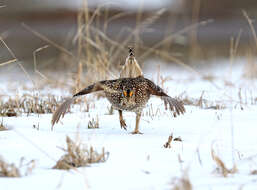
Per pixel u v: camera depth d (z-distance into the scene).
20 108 16.02
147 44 39.25
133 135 12.23
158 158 9.78
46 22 49.22
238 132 12.27
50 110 15.84
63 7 51.00
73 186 7.90
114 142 11.26
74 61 24.19
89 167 9.08
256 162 9.35
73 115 14.91
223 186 7.80
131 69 13.65
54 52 36.94
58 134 11.91
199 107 16.45
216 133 12.22
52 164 9.31
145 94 12.30
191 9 47.59
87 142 11.16
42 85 21.44
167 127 13.27
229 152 10.26
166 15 47.44
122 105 12.11
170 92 19.81
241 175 8.47
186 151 10.37
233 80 22.94
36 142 11.01
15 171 8.44
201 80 23.61
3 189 7.73
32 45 39.78
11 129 12.65
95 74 18.22
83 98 17.47
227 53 36.06
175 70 28.02
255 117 14.34
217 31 50.47
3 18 49.50
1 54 35.00
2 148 10.40
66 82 21.44
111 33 41.00
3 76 25.86
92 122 13.57
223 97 18.16
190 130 12.76
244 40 43.12
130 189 7.70
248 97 18.27
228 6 51.88
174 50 37.50
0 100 16.12
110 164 9.30
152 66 28.52
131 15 44.34
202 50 37.53
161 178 8.30
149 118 14.62
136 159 9.69
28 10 50.94
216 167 9.02
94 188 7.79
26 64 30.81
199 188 7.72
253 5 52.00
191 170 8.84
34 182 8.09
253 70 23.27
